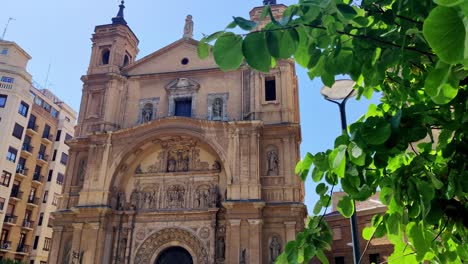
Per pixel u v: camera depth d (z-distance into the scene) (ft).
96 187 104.47
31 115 187.42
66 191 110.93
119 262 101.24
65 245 104.88
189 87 115.85
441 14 6.72
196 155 109.29
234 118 110.22
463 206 11.28
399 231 14.11
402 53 10.14
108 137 109.60
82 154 115.14
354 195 11.55
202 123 105.40
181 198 105.60
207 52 10.23
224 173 105.29
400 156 14.79
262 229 94.38
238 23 9.50
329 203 13.82
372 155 11.10
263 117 107.65
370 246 113.19
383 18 11.33
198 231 100.94
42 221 184.85
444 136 11.49
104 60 128.57
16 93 173.27
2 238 165.07
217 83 115.65
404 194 11.21
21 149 175.42
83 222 101.60
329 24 10.68
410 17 10.78
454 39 6.75
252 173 98.22
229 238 93.40
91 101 119.65
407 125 10.43
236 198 96.07
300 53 11.74
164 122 107.96
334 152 11.12
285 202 95.76
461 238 13.47
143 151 111.45
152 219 104.58
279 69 111.96
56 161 199.72
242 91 112.47
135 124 115.75
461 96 10.77
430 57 10.81
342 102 37.32
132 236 103.65
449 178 10.93
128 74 122.93
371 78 12.07
